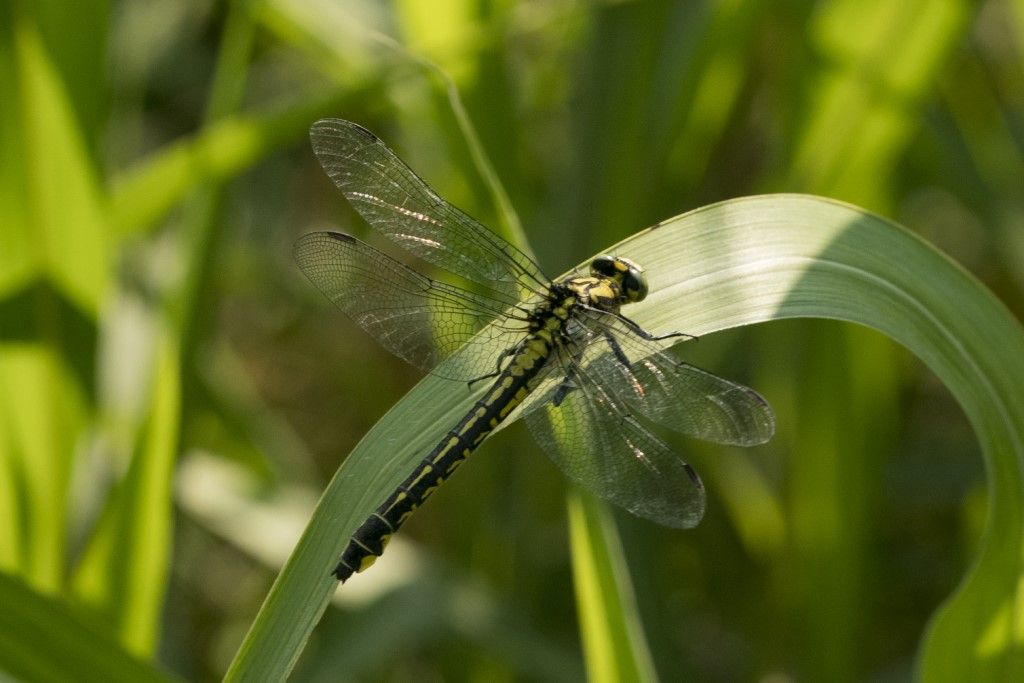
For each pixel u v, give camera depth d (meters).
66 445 0.55
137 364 0.59
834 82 0.58
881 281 0.52
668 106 0.58
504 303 0.54
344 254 0.54
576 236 0.58
